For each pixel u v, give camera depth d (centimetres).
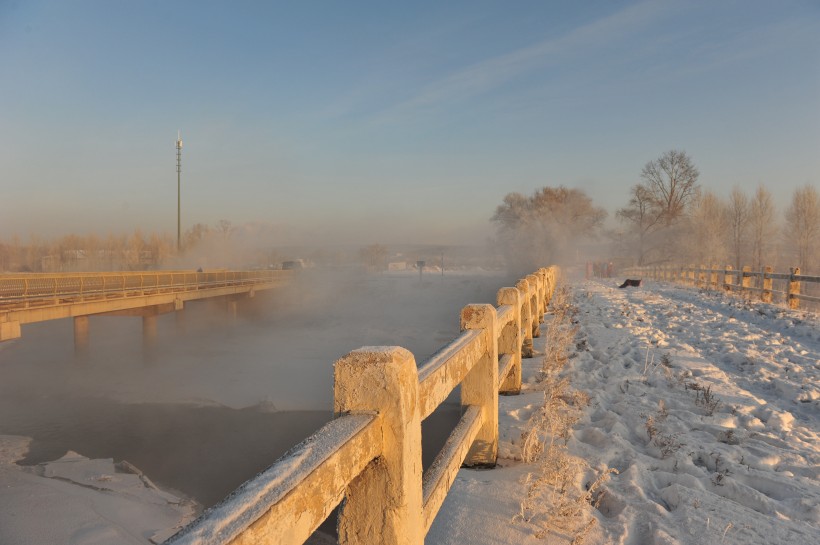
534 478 352
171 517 1034
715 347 916
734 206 5319
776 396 629
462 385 383
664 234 5934
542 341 955
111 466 1327
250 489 103
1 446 1491
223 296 4116
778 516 311
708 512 308
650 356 820
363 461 148
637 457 409
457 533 282
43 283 2086
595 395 584
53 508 1031
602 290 2586
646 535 286
